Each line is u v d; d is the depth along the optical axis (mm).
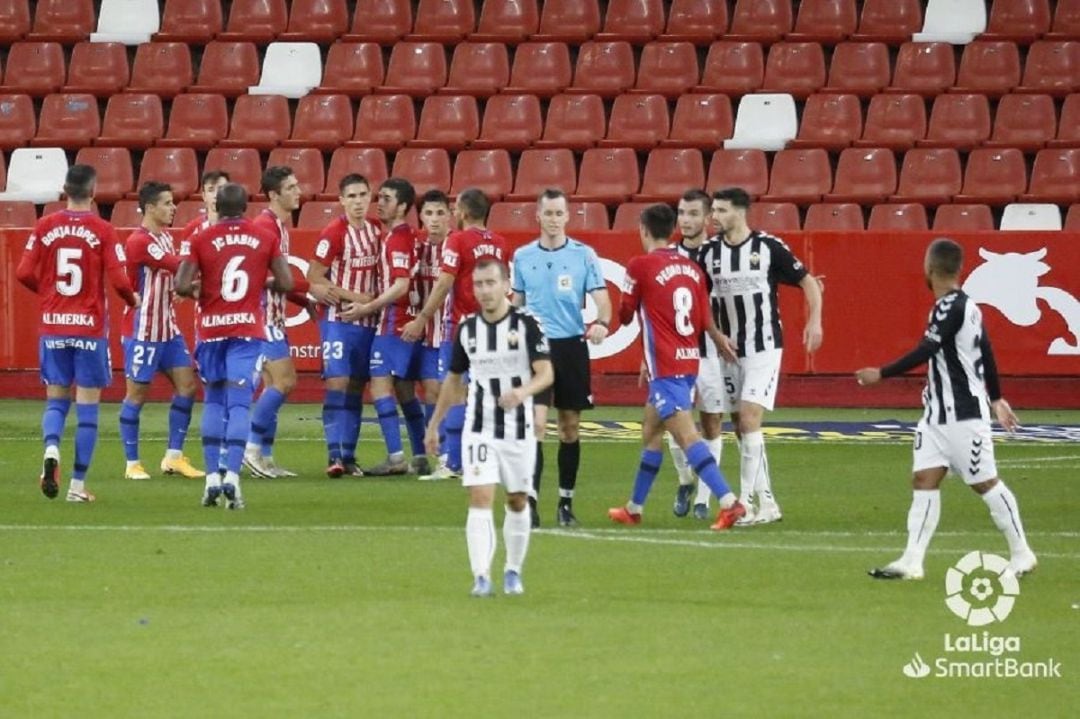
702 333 43969
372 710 25172
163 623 30906
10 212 77062
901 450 58156
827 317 67375
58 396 46344
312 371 69375
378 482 51156
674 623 31016
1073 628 30906
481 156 77250
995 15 83500
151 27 85375
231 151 78125
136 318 50781
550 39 83188
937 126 78938
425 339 52594
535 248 43250
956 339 34094
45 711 25094
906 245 66812
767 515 43469
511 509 33250
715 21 84312
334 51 83125
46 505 45750
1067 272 66062
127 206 76875
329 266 52094
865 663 28203
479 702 25609
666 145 78062
